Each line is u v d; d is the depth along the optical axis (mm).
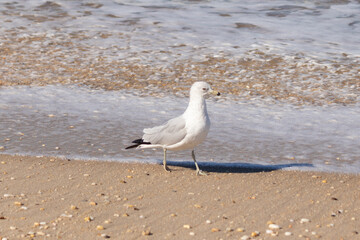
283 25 27672
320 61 21547
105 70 20250
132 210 9305
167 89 18312
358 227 8688
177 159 12133
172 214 9125
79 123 14656
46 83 18594
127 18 28219
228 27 27016
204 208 9422
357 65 21141
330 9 31500
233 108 16359
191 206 9500
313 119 15352
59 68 20359
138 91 18000
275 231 8523
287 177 11023
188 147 11070
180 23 27516
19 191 10102
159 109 16125
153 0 32812
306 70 20531
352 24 28156
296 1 33500
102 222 8812
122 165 11641
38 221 8836
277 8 31672
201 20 28297
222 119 15289
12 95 17125
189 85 18812
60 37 24484
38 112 15531
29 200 9680
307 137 13828
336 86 18766
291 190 10297
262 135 13953
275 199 9852
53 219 8914
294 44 24062
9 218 8938
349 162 12016
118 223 8789
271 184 10617
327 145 13211
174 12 29922
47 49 22734
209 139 13602
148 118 15234
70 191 10133
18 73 19594
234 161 12062
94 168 11406
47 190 10172
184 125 10820
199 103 10773
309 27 27391
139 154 12398
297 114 15820
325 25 27891
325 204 9625
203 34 25547
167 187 10422
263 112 16000
